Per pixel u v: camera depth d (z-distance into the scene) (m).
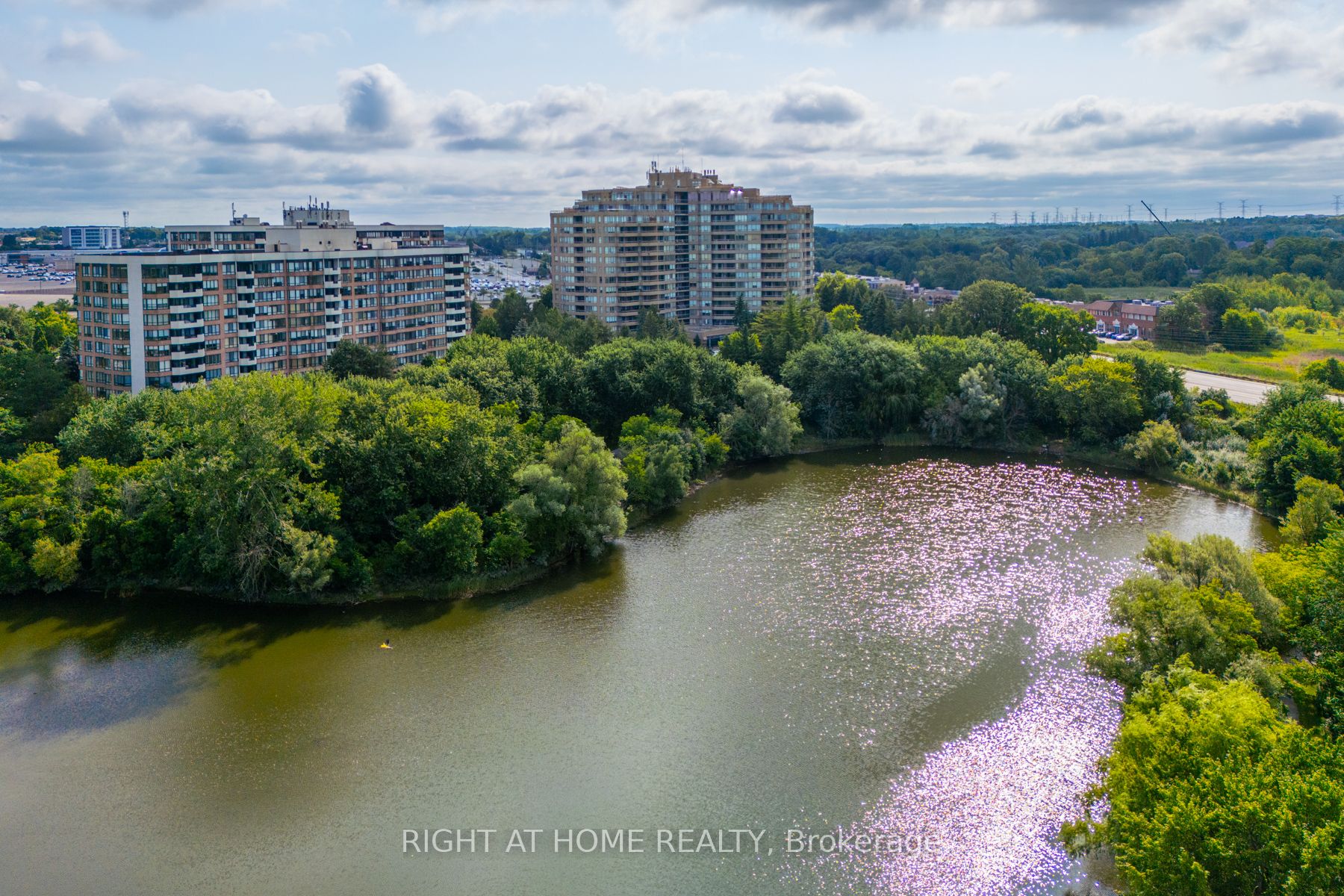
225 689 115.62
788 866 84.94
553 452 159.62
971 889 81.81
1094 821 88.88
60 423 182.50
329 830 90.62
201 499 137.88
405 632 130.50
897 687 114.62
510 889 82.81
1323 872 58.19
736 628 131.38
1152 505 185.75
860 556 158.12
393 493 147.62
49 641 127.81
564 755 101.81
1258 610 106.69
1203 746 73.88
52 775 99.38
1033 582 146.00
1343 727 82.81
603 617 135.12
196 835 90.25
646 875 84.00
